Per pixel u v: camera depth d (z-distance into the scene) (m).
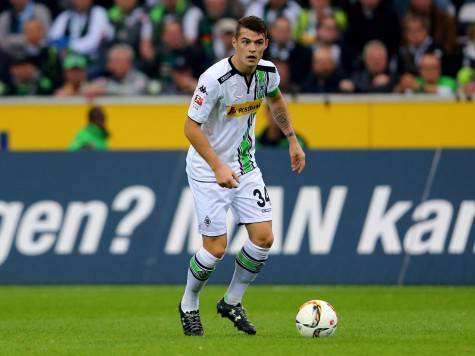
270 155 45.69
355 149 45.56
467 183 44.97
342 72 55.38
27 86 58.34
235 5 59.81
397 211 45.03
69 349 24.69
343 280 44.88
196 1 60.97
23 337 28.09
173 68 57.38
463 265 44.50
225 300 27.50
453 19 57.31
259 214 26.66
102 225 46.12
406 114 52.62
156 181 46.12
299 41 58.88
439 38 57.03
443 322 31.48
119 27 60.94
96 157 46.56
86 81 59.66
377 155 45.47
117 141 53.78
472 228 44.66
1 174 46.81
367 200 45.19
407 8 61.53
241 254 26.94
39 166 46.72
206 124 26.41
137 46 60.19
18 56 59.94
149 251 45.75
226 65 25.77
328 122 52.91
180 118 53.50
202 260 26.58
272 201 45.47
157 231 45.84
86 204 46.28
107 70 59.91
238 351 23.44
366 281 44.78
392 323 31.20
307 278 45.03
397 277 44.69
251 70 25.88
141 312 35.72
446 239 44.72
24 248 46.31
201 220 26.61
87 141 51.66
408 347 24.34
